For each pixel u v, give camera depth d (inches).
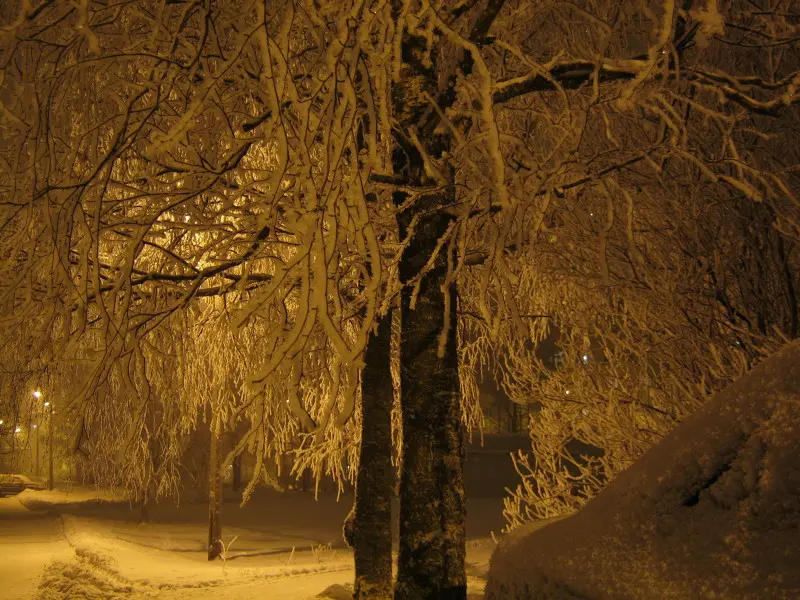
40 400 273.6
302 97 186.1
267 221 164.9
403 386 222.4
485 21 214.7
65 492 1726.1
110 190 280.2
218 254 265.9
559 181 249.1
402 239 226.4
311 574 601.0
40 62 217.3
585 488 323.3
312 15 182.1
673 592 91.1
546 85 215.0
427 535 213.2
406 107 218.7
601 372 305.6
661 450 113.7
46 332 206.1
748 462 98.8
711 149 276.4
